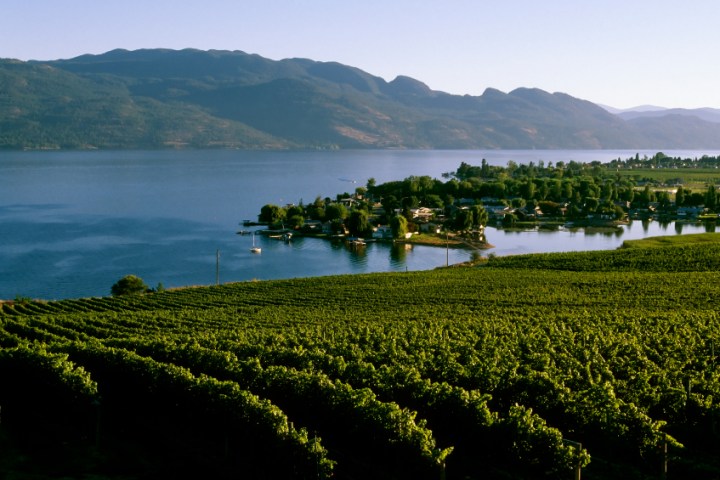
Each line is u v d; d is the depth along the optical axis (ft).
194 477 109.40
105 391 153.48
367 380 143.13
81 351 163.84
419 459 106.83
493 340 192.65
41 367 144.56
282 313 281.54
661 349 180.65
